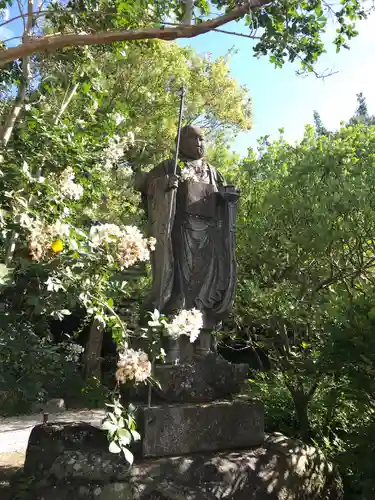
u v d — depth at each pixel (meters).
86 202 5.64
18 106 5.24
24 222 2.90
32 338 4.68
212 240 4.88
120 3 3.94
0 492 3.80
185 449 3.80
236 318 7.25
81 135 5.16
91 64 5.43
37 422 9.43
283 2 3.90
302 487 3.96
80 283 3.24
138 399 4.14
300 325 7.10
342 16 4.30
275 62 4.34
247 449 4.09
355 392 4.68
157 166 5.09
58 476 3.52
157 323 3.30
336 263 6.94
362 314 4.51
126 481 3.36
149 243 3.45
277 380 7.52
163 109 11.39
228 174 8.81
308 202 6.79
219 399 4.27
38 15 4.19
